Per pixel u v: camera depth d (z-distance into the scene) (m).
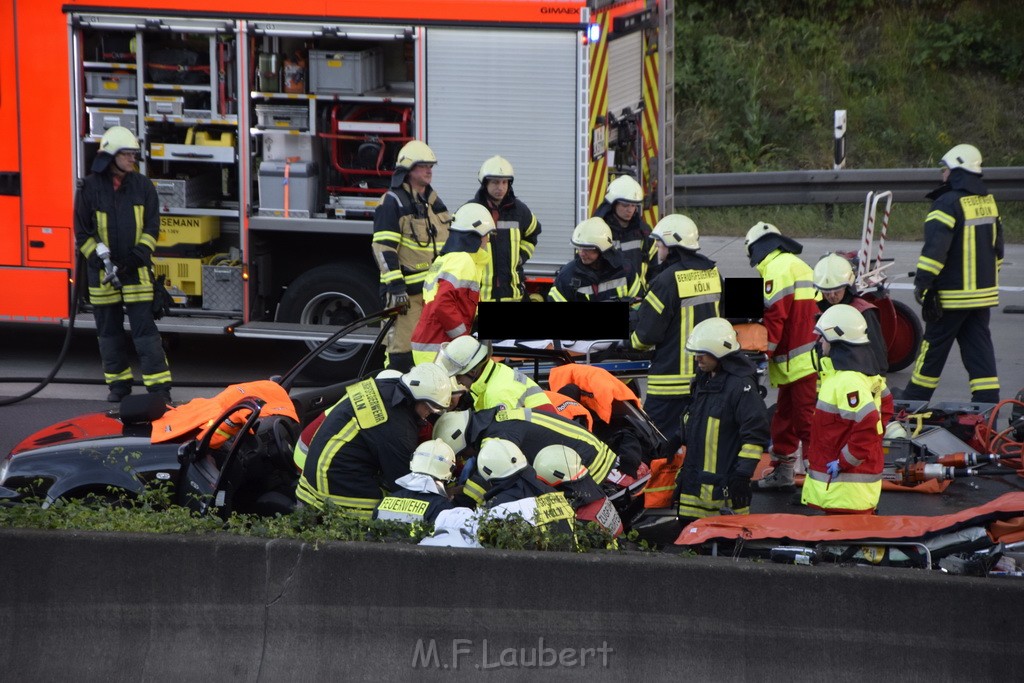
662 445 24.42
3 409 33.34
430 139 33.75
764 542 19.14
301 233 36.25
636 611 16.98
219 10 34.00
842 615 16.62
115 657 17.59
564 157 33.16
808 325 26.83
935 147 66.38
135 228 32.72
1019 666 16.28
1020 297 45.25
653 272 30.97
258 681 17.31
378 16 33.34
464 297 27.70
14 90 34.84
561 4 32.47
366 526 18.53
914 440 28.33
